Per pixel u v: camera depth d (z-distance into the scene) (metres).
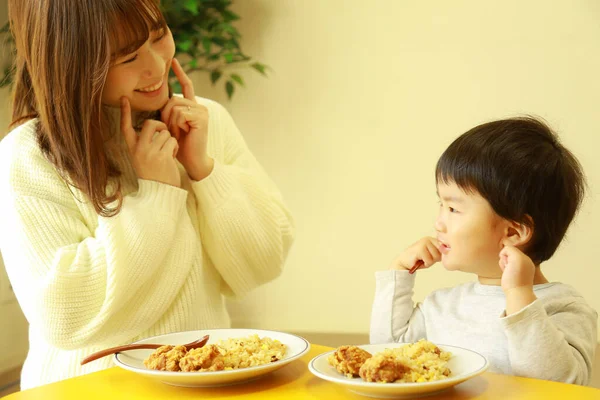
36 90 1.06
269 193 1.31
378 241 2.83
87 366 1.10
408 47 2.71
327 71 2.87
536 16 2.51
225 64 3.03
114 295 1.02
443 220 1.08
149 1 1.03
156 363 0.85
